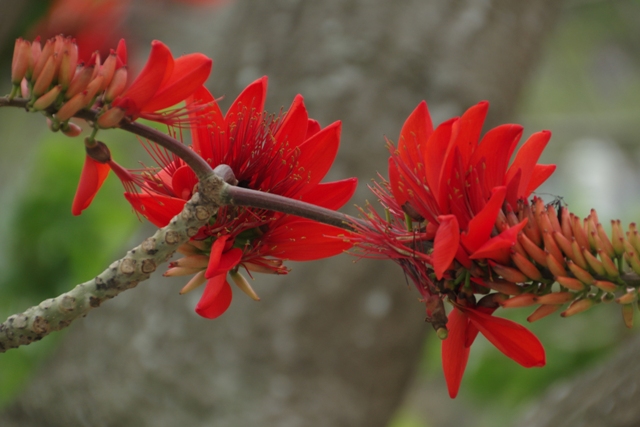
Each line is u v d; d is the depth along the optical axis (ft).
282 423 10.03
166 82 5.61
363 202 10.61
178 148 5.60
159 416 9.93
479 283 5.69
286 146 5.79
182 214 5.63
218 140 5.78
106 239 12.48
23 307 11.80
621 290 5.65
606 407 8.43
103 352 10.33
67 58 5.56
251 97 5.80
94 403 10.11
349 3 11.39
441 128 5.66
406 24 11.42
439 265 5.57
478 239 5.62
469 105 11.43
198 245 5.75
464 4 11.83
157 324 10.23
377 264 10.75
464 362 5.75
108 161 5.67
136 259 5.64
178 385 10.00
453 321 5.74
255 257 5.79
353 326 10.62
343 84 11.00
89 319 10.72
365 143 10.84
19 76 5.57
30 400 10.49
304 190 5.80
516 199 5.71
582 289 5.65
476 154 5.70
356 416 10.61
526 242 5.65
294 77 11.14
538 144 5.73
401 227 5.82
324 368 10.42
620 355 8.89
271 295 10.41
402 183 5.75
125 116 5.58
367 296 10.70
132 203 5.74
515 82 12.38
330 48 11.17
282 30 11.41
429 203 5.73
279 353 10.25
